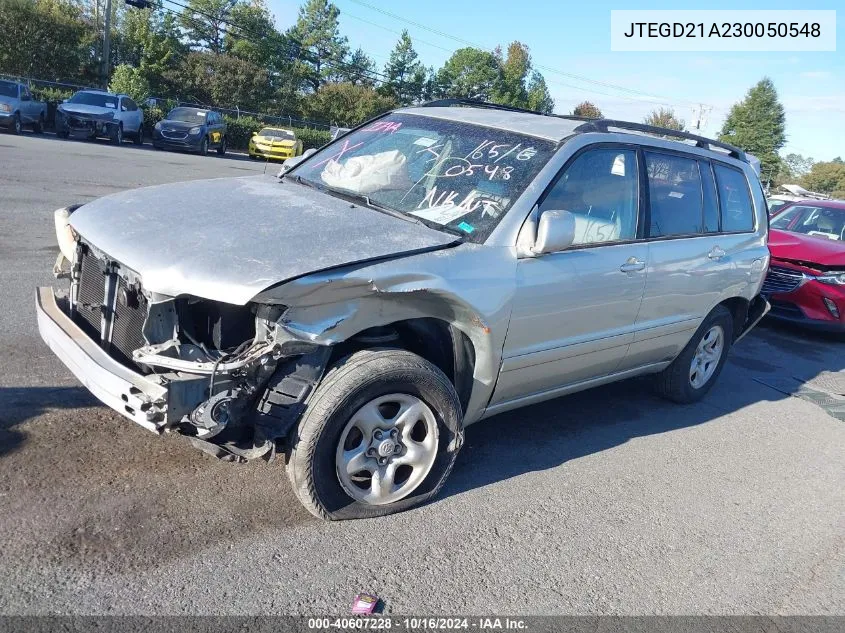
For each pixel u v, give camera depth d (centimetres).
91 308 368
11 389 441
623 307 462
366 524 359
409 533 358
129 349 337
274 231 344
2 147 1716
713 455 514
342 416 336
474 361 386
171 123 2712
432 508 385
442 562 339
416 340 386
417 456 369
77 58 3909
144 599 286
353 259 327
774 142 7425
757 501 452
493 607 314
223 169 2017
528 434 504
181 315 325
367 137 490
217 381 305
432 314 358
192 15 6244
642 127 490
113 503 343
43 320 370
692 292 525
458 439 380
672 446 519
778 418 613
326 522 354
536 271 396
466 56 7188
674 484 459
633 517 410
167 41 4794
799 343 897
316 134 4356
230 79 4778
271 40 5678
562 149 425
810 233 998
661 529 401
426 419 367
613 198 458
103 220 369
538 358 415
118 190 1245
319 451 333
